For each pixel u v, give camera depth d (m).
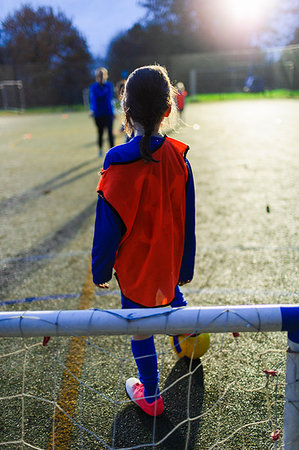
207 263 3.28
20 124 17.88
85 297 2.86
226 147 8.85
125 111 1.46
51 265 3.41
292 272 3.04
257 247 3.54
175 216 1.56
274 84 26.66
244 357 2.14
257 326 1.15
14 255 3.64
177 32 32.50
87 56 30.72
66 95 28.53
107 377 2.05
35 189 6.02
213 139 10.10
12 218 4.70
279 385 1.92
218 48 34.00
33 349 2.30
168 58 30.05
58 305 2.76
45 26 29.11
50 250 3.72
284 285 2.85
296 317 1.14
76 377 2.04
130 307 1.61
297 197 4.95
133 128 1.49
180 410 1.81
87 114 21.88
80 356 2.22
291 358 1.20
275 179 5.87
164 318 1.16
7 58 29.73
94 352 2.25
